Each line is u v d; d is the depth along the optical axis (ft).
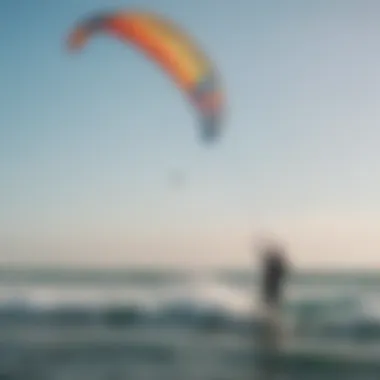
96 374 55.26
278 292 74.13
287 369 57.82
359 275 113.19
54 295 96.58
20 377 54.60
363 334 71.41
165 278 113.91
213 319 79.15
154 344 66.44
